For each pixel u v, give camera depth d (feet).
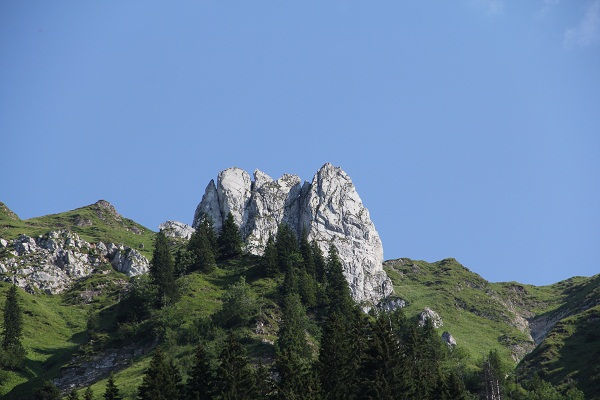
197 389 408.26
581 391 578.25
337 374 421.18
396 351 435.12
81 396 528.63
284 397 396.57
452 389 434.30
